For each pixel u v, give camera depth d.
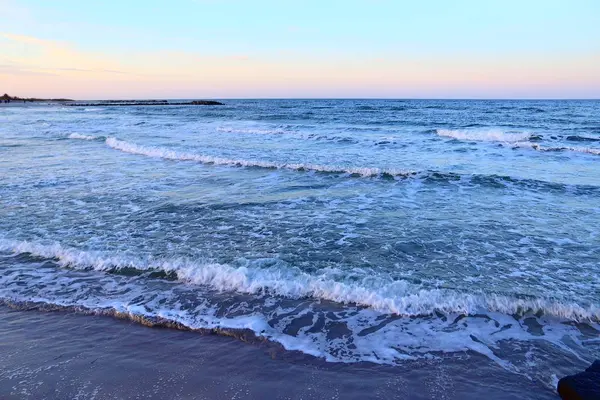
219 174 11.91
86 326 4.13
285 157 14.55
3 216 7.78
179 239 6.56
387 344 3.80
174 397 3.12
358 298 4.57
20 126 28.69
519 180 10.41
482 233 6.83
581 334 3.92
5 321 4.23
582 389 2.96
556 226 7.16
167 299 4.64
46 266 5.55
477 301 4.48
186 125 28.80
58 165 13.31
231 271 5.18
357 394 3.16
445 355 3.63
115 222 7.45
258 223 7.43
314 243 6.39
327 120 32.19
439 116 36.31
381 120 31.55
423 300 4.50
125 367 3.48
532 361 3.53
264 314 4.32
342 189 10.08
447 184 10.44
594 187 9.66
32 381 3.29
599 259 5.72
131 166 13.18
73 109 64.56
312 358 3.61
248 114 42.78
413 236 6.69
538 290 4.79
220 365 3.52
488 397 3.11
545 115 37.00
